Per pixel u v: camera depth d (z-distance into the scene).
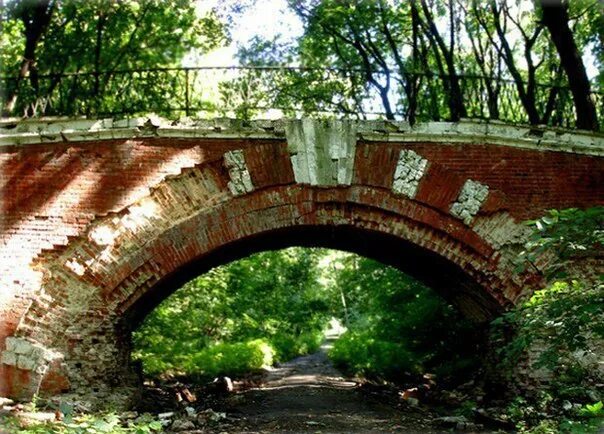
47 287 11.77
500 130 12.41
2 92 13.47
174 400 14.38
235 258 15.08
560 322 8.77
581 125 13.49
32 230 11.84
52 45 18.09
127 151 12.05
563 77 17.84
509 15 16.19
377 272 20.80
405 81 14.77
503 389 12.91
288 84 15.05
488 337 14.00
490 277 12.52
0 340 11.57
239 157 12.14
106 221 11.93
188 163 12.07
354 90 15.10
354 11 17.50
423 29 16.22
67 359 11.69
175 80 13.52
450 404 13.95
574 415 10.80
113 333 11.98
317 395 16.36
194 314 23.16
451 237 12.44
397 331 19.20
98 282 11.88
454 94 14.05
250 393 17.08
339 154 12.26
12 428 9.30
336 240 14.74
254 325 30.12
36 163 11.95
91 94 13.55
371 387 17.88
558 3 13.34
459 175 12.38
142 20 18.59
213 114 15.45
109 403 11.69
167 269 11.98
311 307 39.78
